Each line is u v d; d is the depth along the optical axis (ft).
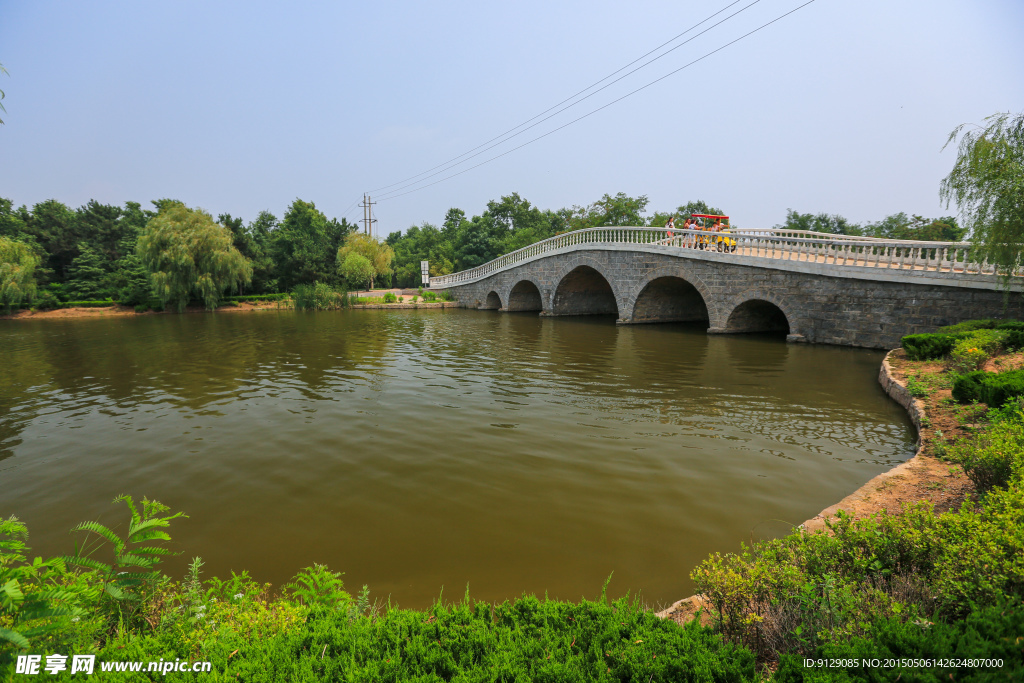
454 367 63.98
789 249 78.69
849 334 70.69
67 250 193.47
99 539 23.43
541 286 135.64
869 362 59.77
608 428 37.91
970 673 8.50
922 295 63.10
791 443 33.68
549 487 27.73
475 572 20.06
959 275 59.36
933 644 8.92
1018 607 9.95
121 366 67.41
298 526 24.13
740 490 26.68
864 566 12.28
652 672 9.18
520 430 37.96
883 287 66.74
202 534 23.58
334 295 170.40
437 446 34.83
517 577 19.62
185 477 30.35
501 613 11.92
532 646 10.23
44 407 47.14
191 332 105.40
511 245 230.27
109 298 170.71
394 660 9.78
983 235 49.19
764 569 12.28
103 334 104.06
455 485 28.35
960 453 20.97
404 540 22.63
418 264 248.32
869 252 69.72
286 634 11.16
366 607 15.11
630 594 18.20
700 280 90.02
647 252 99.81
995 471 18.75
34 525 24.93
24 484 29.68
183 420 42.29
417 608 17.79
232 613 12.59
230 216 201.16
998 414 26.07
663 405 43.78
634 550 21.20
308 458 33.09
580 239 122.52
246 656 10.21
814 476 28.32
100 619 11.51
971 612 10.21
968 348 41.27
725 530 22.57
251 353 77.15
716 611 12.50
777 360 62.44
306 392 51.60
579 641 10.48
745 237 85.97
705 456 31.78
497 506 25.66
